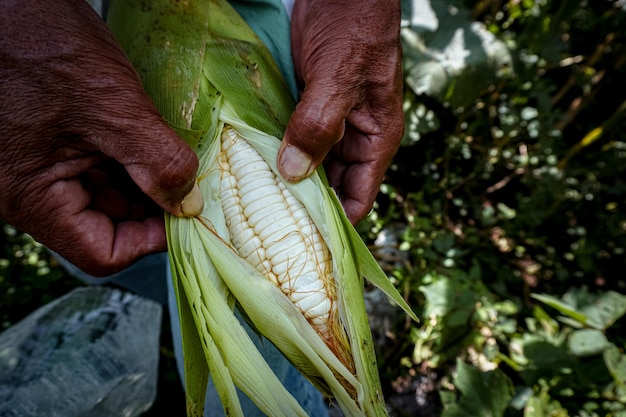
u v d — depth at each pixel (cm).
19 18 15
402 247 42
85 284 45
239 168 20
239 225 19
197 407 20
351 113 21
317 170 20
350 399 19
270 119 21
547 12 45
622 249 47
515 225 47
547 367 31
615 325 38
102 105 16
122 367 35
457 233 47
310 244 19
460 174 50
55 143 17
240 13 24
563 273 45
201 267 19
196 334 20
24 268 45
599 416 30
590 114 52
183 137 19
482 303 38
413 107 44
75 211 18
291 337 19
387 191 44
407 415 38
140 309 39
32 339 34
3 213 18
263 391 19
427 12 43
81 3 17
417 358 38
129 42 19
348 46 19
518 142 50
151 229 21
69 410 31
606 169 47
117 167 21
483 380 29
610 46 49
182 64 19
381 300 41
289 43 24
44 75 15
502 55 43
